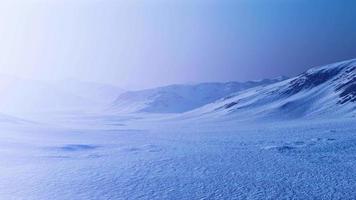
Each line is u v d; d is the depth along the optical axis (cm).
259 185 2962
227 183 3036
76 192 2723
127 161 4197
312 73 17288
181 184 2997
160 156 4619
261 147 5391
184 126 12538
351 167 3653
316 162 4006
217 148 5484
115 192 2730
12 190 2778
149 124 14900
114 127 12356
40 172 3472
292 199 2544
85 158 4500
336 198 2548
